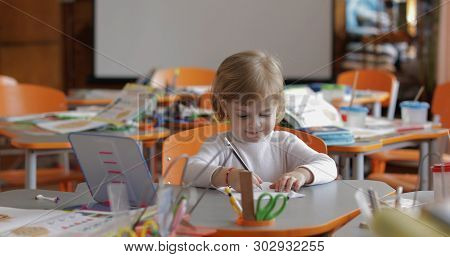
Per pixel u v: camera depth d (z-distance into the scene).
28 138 2.35
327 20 4.96
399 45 4.83
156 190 1.32
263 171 1.70
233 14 5.09
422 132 2.45
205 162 1.62
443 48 4.57
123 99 2.69
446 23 4.54
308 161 1.68
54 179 2.79
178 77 4.17
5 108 3.21
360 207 1.32
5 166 4.34
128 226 1.24
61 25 5.29
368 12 4.90
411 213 1.30
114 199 1.30
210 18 5.12
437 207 1.26
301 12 5.00
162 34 5.20
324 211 1.36
